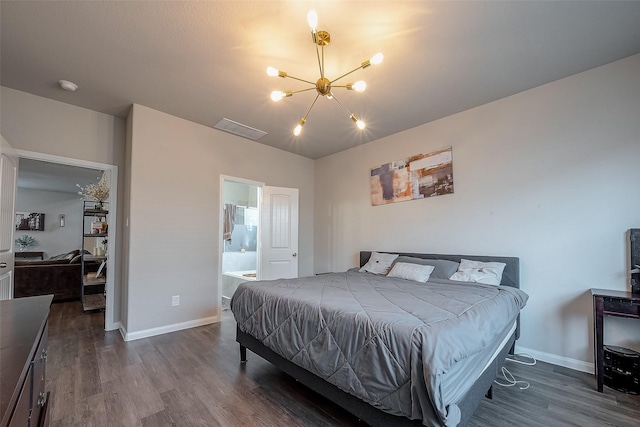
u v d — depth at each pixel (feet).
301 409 6.19
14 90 9.45
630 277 7.64
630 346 7.66
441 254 11.28
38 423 3.57
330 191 16.49
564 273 8.66
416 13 6.26
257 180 14.58
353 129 12.87
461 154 11.03
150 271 10.73
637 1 5.89
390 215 13.42
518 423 5.73
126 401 6.38
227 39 7.13
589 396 6.77
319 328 5.81
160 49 7.50
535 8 6.12
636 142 7.70
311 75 8.68
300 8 6.15
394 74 8.61
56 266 15.76
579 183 8.50
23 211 25.59
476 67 8.25
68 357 8.65
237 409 6.15
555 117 8.95
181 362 8.39
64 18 6.41
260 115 11.50
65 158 10.36
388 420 4.61
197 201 12.16
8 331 3.15
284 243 15.53
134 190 10.46
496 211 10.07
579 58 7.87
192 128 12.14
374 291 7.79
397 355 4.46
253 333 7.55
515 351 9.30
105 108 10.87
